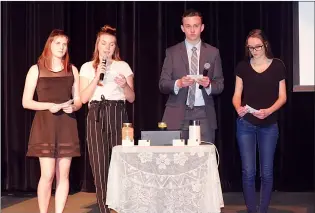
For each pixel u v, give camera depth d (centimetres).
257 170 591
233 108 588
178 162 379
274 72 432
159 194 379
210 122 436
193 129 392
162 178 379
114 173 383
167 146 382
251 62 441
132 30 591
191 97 434
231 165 591
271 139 432
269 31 587
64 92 412
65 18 595
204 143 413
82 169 597
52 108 402
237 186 593
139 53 590
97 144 420
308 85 588
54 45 407
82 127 592
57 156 411
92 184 594
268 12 586
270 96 432
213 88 430
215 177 380
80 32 595
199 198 379
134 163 381
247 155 434
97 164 419
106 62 425
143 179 380
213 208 378
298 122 588
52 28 594
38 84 410
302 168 591
